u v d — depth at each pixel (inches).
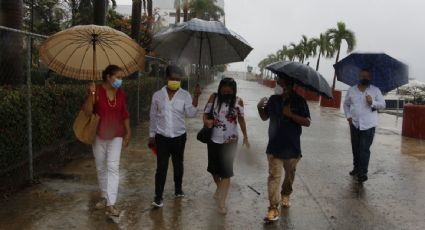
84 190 245.3
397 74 293.6
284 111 203.5
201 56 238.8
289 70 201.5
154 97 219.9
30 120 252.5
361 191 266.5
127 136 214.1
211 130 209.8
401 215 225.0
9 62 292.8
